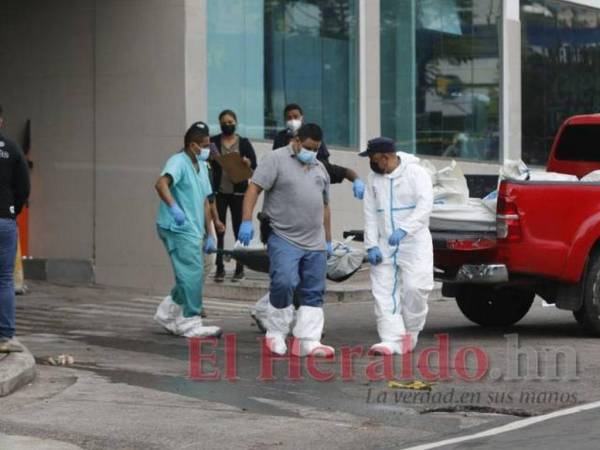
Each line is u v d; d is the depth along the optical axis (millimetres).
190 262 20766
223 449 13500
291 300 19203
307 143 18984
